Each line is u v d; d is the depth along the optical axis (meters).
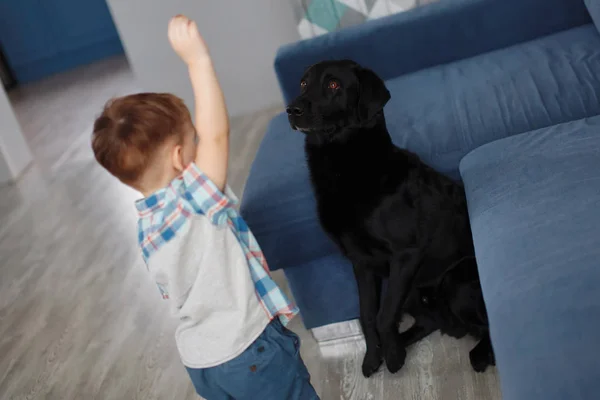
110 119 1.29
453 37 2.72
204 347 1.35
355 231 1.76
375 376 1.90
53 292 2.93
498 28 2.69
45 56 7.83
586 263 1.16
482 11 2.67
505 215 1.45
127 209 3.65
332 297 2.02
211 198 1.30
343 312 2.04
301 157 2.13
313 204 1.90
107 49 7.84
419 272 1.85
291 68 2.75
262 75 4.50
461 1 2.70
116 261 3.06
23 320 2.76
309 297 2.03
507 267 1.27
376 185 1.72
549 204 1.41
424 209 1.75
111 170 1.31
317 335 2.10
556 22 2.66
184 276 1.31
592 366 0.93
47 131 5.69
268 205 1.93
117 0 4.36
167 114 1.29
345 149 1.73
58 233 3.56
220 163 1.34
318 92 1.72
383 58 2.77
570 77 2.13
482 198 1.59
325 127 1.70
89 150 4.85
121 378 2.22
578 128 1.72
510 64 2.39
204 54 1.32
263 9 4.30
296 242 1.95
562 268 1.17
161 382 2.15
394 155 1.78
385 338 1.82
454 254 1.82
